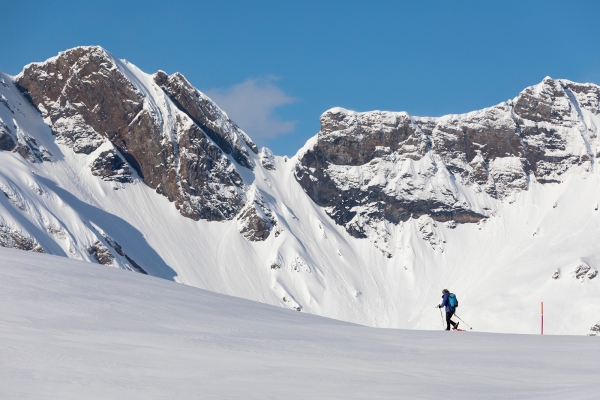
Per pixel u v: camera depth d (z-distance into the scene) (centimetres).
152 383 1719
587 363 2398
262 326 3056
